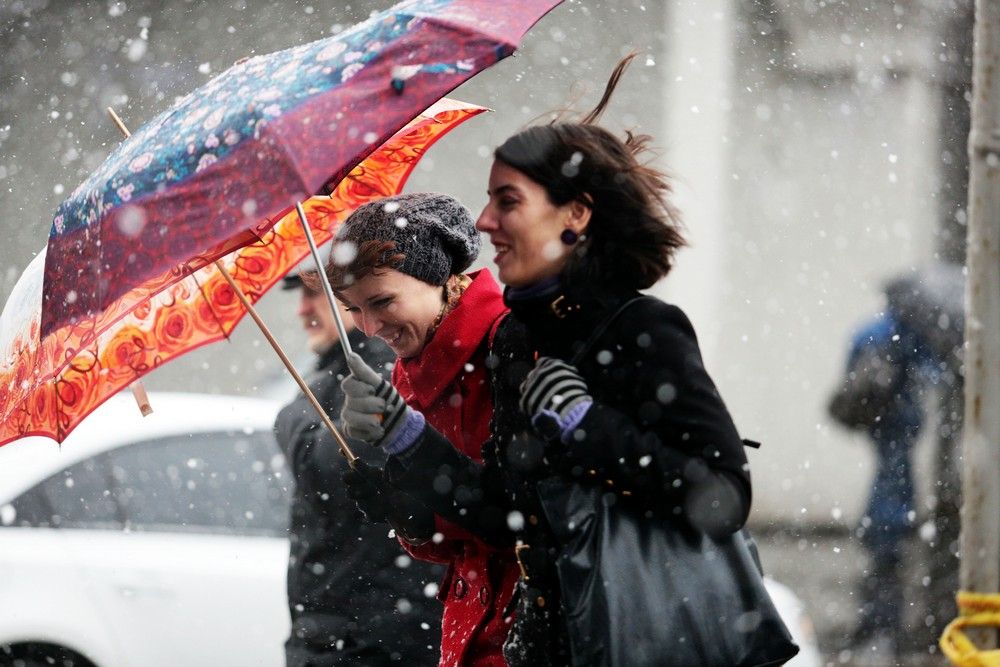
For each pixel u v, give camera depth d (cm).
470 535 1199
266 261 1405
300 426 1595
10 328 1234
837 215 4178
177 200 1020
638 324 1015
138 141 1095
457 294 1238
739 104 4091
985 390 1164
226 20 4225
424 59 1023
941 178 4247
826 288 4166
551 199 1047
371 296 1194
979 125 1166
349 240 1198
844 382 2961
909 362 2947
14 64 4272
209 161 1020
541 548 1053
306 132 999
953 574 2975
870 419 2936
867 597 2875
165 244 1011
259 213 984
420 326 1208
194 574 2105
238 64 1130
